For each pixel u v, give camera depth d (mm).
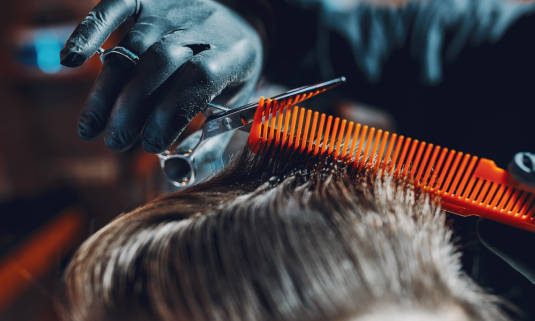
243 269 255
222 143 607
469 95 917
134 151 1396
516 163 376
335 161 393
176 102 425
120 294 274
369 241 271
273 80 1102
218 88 452
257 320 245
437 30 906
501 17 834
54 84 1504
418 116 1012
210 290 252
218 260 262
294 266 252
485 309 309
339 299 241
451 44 901
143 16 507
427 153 405
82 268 307
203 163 586
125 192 1510
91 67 1410
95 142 1586
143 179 1437
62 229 1390
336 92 1080
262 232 271
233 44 532
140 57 445
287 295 245
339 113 1132
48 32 1365
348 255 258
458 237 420
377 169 385
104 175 1631
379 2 995
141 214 329
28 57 1392
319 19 986
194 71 428
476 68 890
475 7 865
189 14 540
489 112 870
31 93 1521
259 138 417
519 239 466
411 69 988
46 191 1600
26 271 1122
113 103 451
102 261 297
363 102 1094
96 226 1651
